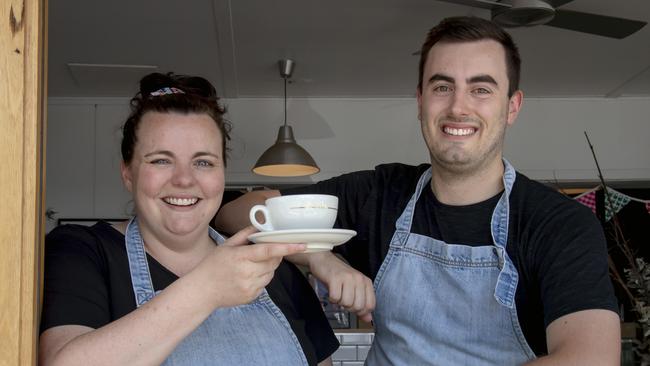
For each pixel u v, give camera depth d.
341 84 5.49
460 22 1.50
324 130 5.85
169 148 1.27
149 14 3.98
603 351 1.14
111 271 1.27
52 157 5.74
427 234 1.53
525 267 1.38
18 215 0.93
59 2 3.79
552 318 1.25
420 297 1.49
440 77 1.48
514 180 1.47
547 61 4.95
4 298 0.92
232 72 5.11
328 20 4.09
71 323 1.10
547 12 3.29
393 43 4.48
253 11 3.95
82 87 5.46
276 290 1.43
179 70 5.02
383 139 5.85
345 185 1.68
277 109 5.86
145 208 1.29
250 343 1.31
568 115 5.93
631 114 5.91
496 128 1.47
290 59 4.80
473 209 1.47
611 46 4.59
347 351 3.82
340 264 1.40
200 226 1.32
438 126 1.49
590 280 1.25
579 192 6.39
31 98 0.94
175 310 0.98
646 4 3.90
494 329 1.41
